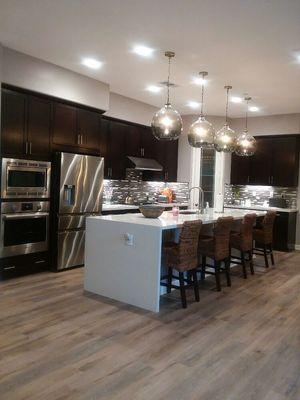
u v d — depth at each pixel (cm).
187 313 367
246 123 811
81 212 534
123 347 286
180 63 466
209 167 812
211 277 517
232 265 594
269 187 820
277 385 241
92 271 420
